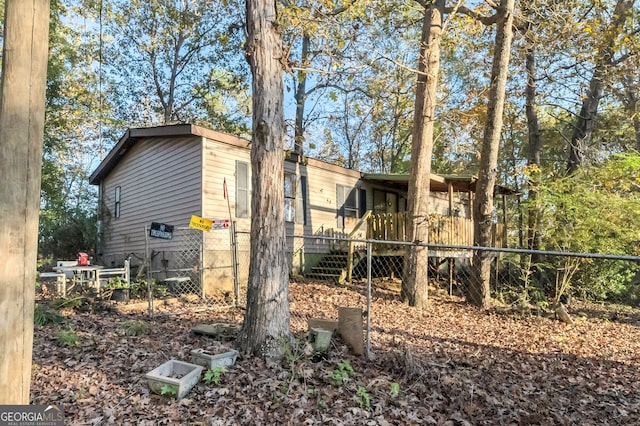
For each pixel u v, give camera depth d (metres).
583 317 8.49
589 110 13.59
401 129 21.23
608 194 9.74
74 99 16.94
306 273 12.34
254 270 4.45
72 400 3.41
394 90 11.35
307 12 6.77
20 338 2.07
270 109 4.56
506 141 21.17
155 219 11.40
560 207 9.83
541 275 10.40
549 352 5.66
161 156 11.19
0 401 2.01
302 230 12.38
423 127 9.11
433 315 8.02
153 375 3.58
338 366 4.15
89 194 17.91
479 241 9.50
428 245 4.52
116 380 3.82
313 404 3.47
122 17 19.39
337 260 12.62
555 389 4.24
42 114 2.21
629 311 9.66
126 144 12.16
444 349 5.54
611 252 9.13
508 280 11.74
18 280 2.07
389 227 11.67
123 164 13.46
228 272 10.06
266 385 3.71
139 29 20.20
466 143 19.42
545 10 10.59
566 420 3.45
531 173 11.62
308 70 5.67
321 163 13.12
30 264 2.12
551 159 18.38
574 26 10.45
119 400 3.42
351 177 14.57
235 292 7.86
